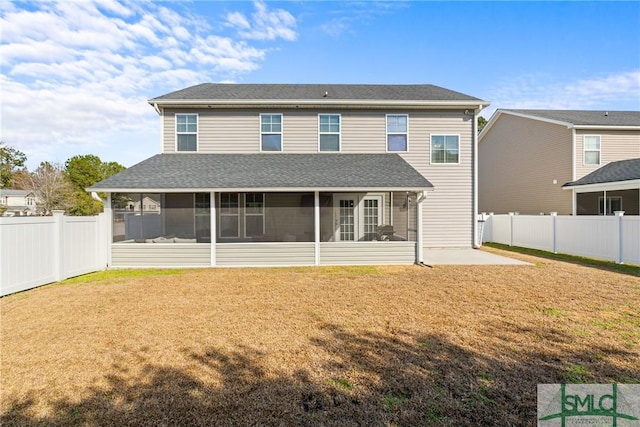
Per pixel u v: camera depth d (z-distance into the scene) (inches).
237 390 116.0
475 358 139.6
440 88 591.5
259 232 423.2
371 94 534.0
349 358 140.6
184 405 107.3
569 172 620.7
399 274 327.6
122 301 232.1
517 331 170.2
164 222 433.4
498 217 615.5
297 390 115.9
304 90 555.2
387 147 511.2
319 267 375.9
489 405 106.5
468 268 355.6
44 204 1245.1
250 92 529.7
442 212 516.4
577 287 264.5
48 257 291.1
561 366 132.2
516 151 764.0
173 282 296.4
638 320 186.1
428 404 107.1
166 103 479.2
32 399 111.1
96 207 1288.1
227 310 210.2
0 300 235.1
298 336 165.5
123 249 377.7
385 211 442.0
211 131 497.7
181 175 399.2
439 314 199.0
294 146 504.7
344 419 99.7
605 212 577.6
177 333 170.4
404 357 141.1
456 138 516.1
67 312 206.5
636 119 660.1
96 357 142.5
